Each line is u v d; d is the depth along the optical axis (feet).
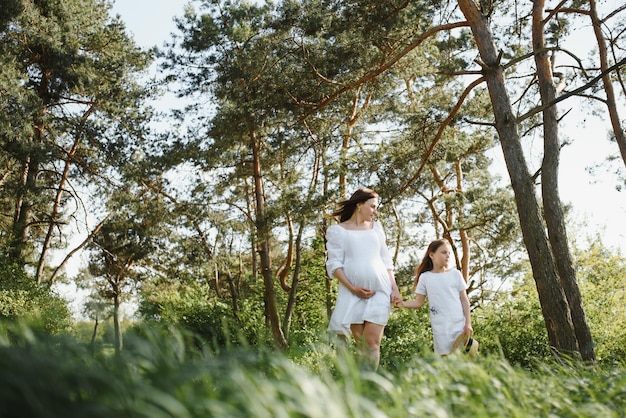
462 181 98.02
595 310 58.44
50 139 87.15
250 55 59.00
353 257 18.69
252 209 103.24
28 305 57.67
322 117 70.33
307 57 50.67
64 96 87.10
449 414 7.45
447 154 57.62
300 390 6.14
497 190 82.28
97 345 7.29
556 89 44.32
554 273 36.50
